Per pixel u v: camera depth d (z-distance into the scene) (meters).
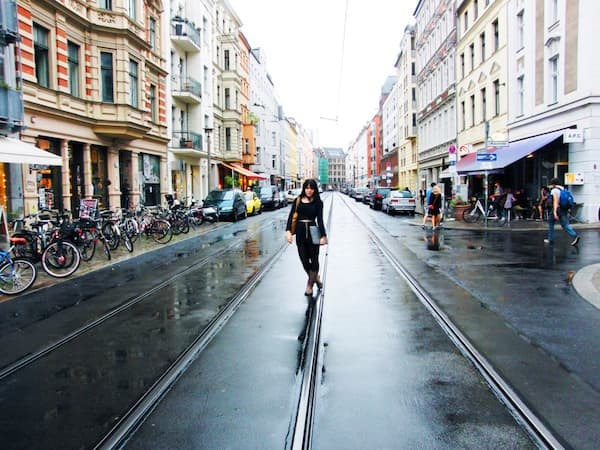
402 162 65.25
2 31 14.52
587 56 18.67
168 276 10.55
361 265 11.37
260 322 6.70
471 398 4.20
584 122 19.00
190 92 33.62
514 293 8.10
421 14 49.31
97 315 7.34
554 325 6.26
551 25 21.27
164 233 17.58
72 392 4.51
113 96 21.55
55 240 10.73
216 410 4.06
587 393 4.25
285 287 9.04
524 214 24.02
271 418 3.91
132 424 3.83
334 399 4.21
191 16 36.44
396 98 72.81
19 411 4.14
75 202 20.02
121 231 15.13
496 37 28.00
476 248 14.05
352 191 85.19
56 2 17.94
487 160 19.48
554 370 4.77
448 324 6.36
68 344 5.96
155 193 28.95
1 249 9.53
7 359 5.48
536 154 23.52
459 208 24.52
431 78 44.53
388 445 3.46
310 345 5.68
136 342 5.96
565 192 13.95
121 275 10.89
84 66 20.38
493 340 5.70
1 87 14.22
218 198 29.31
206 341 5.91
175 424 3.83
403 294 8.23
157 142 28.67
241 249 15.06
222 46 45.75
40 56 17.72
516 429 3.66
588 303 7.38
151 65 26.88
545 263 11.04
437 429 3.67
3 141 13.30
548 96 21.72
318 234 8.29
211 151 40.81
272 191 45.81
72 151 19.95
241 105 51.72
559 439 3.50
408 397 4.23
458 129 35.12
